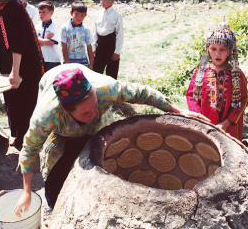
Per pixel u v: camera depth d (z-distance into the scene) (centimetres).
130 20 1141
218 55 295
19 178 405
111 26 556
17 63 379
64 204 197
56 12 1204
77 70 198
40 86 258
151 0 1292
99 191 180
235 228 173
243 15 618
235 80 301
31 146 221
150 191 173
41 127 213
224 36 290
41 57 406
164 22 1098
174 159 241
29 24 385
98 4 1298
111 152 224
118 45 570
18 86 389
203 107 314
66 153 248
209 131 216
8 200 278
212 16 1123
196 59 574
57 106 211
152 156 243
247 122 450
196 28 1015
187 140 226
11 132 450
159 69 746
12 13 369
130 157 239
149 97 232
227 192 176
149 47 889
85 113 202
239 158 193
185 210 169
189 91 326
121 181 180
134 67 766
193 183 244
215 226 170
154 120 226
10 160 429
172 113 232
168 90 557
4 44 394
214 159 219
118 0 1320
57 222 200
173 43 907
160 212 169
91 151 205
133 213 171
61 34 535
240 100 306
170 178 251
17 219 279
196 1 1267
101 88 218
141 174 252
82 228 181
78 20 528
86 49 591
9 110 432
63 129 229
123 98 226
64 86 195
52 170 258
